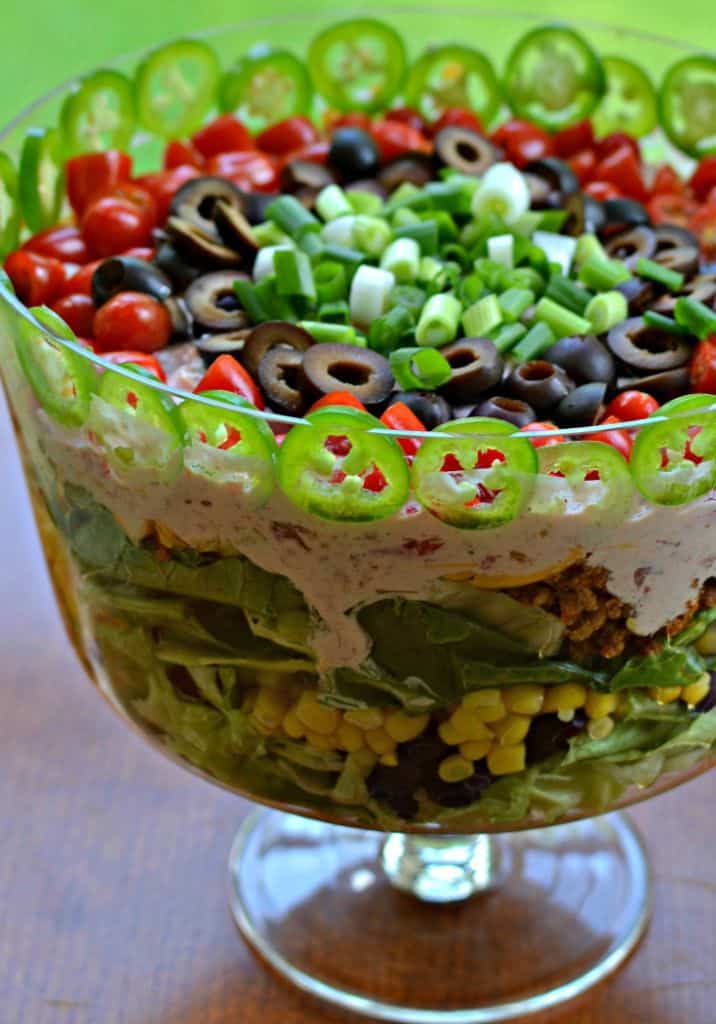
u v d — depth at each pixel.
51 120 0.75
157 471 0.59
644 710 0.63
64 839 0.75
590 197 0.74
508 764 0.63
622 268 0.70
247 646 0.62
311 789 0.65
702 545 0.60
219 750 0.65
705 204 0.76
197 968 0.72
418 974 0.73
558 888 0.76
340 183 0.77
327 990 0.72
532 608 0.60
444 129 0.77
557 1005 0.72
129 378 0.58
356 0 1.15
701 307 0.66
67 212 0.77
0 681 0.80
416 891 0.75
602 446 0.57
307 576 0.60
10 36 1.23
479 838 0.76
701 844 0.76
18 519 0.85
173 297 0.71
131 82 0.78
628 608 0.60
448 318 0.67
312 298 0.69
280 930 0.74
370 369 0.65
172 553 0.61
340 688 0.62
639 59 0.80
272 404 0.65
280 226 0.72
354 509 0.58
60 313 0.70
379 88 0.82
